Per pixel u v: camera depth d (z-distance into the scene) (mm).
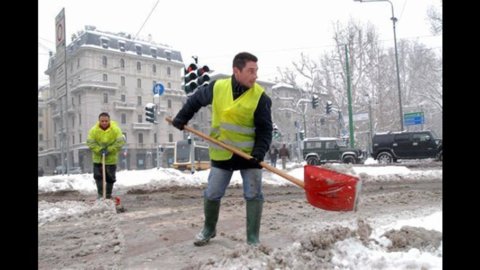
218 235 5262
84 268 3979
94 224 6418
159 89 20906
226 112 4367
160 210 7840
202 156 36125
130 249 4695
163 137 76938
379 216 6488
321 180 4062
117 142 8555
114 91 73938
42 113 87500
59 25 15000
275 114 57969
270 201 9070
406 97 47469
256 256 3896
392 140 26000
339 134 44750
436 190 10742
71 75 74875
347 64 30906
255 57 4312
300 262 3686
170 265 3986
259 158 4289
